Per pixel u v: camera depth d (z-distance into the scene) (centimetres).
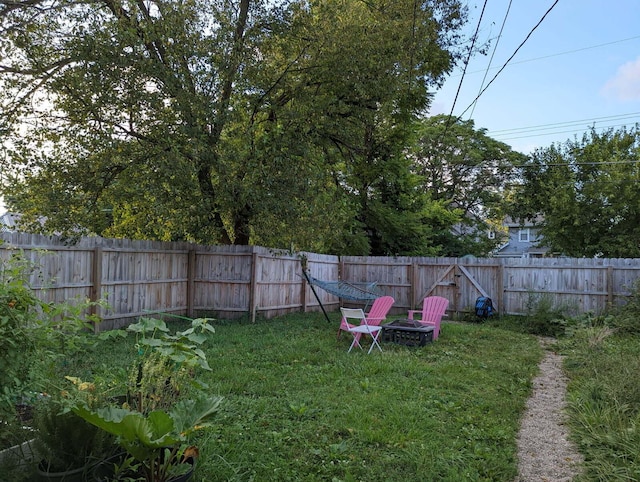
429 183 2831
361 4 1135
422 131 2692
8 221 1270
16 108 870
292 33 1002
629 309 1007
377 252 1827
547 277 1198
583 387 539
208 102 905
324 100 1072
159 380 311
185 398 327
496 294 1257
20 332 248
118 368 517
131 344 725
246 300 1094
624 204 1750
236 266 1101
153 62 852
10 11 780
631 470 332
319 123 1054
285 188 967
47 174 894
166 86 859
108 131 868
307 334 912
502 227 3394
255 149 930
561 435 427
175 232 1098
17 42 806
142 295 958
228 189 930
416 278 1366
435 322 924
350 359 692
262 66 1018
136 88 852
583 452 385
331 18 1017
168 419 251
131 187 936
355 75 1030
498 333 1002
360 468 339
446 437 401
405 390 533
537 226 2434
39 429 266
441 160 2764
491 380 597
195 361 322
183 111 879
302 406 450
